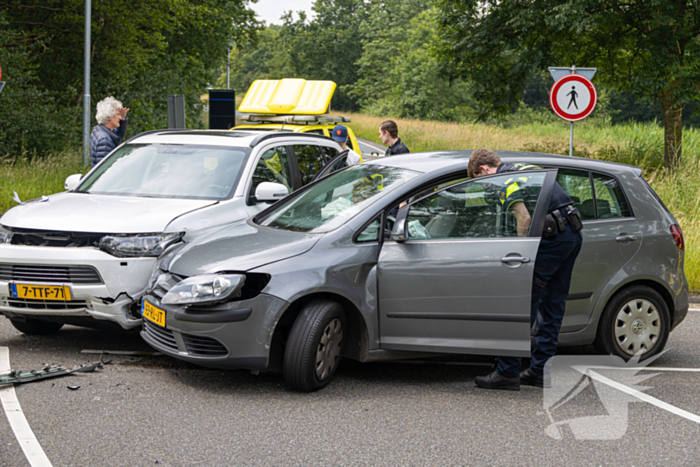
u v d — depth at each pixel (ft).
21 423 12.85
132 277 16.70
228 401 14.43
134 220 17.33
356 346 15.84
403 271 15.46
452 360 18.29
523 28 59.06
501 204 15.46
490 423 13.60
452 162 16.80
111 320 16.75
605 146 66.44
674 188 38.52
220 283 14.38
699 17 56.49
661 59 56.54
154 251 16.97
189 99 107.96
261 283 14.84
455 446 12.37
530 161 17.20
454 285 15.29
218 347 14.65
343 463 11.51
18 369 16.16
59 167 47.39
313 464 11.45
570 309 16.87
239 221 18.89
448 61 69.26
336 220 16.11
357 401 14.73
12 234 17.43
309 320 14.83
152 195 20.13
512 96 67.41
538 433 13.12
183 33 100.32
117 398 14.38
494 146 95.20
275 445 12.19
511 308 15.15
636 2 58.54
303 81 45.21
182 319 14.73
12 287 16.87
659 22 55.72
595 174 17.61
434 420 13.69
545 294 15.75
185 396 14.66
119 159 22.30
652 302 17.76
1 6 72.23
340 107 320.50
